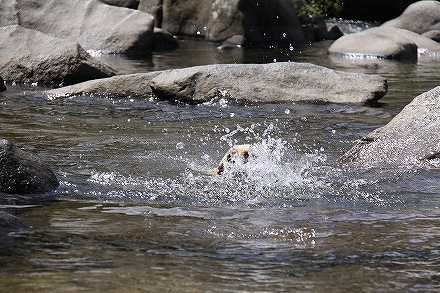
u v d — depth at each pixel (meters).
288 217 10.96
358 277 8.35
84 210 11.18
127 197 12.09
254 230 10.24
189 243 9.56
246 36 36.84
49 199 11.82
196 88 21.95
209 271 8.42
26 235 9.70
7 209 11.11
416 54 34.56
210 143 16.41
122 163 14.35
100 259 8.76
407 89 24.34
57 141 16.17
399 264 8.82
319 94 21.70
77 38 34.00
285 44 37.47
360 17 47.91
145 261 8.73
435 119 15.19
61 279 7.96
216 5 37.66
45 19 34.78
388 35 35.12
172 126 18.25
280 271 8.49
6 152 12.39
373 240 9.78
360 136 17.31
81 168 13.90
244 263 8.77
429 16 39.84
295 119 19.30
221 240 9.73
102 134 17.05
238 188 12.77
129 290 7.69
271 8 37.38
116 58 31.80
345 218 10.91
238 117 19.55
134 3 40.22
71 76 24.73
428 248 9.45
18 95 22.39
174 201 11.92
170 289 7.77
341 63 31.16
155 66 29.30
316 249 9.38
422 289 8.02
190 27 38.69
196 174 13.70
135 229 10.17
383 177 13.38
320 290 7.91
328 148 16.00
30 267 8.38
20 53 25.77
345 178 13.38
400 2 47.12
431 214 11.12
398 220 10.79
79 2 35.41
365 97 21.58
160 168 14.07
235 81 22.00
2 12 34.84
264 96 21.66
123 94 22.47
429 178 13.23
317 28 39.78
